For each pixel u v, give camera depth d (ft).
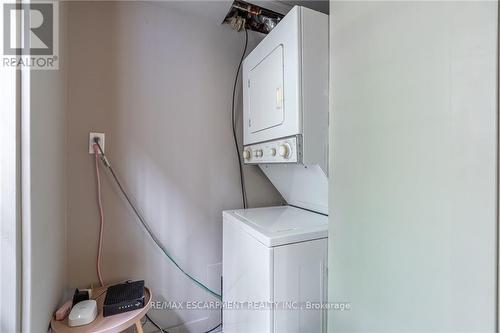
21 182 3.28
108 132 5.94
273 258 4.28
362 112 3.36
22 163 3.28
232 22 7.07
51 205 4.34
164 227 6.57
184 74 6.79
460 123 2.29
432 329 2.56
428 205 2.58
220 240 7.28
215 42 7.20
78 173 5.66
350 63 3.54
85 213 5.74
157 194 6.48
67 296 5.53
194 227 6.95
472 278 2.24
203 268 7.06
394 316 2.95
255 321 4.70
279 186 7.39
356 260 3.48
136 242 6.26
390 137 2.97
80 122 5.66
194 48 6.92
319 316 4.57
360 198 3.41
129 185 6.17
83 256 5.73
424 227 2.62
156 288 6.49
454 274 2.37
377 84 3.13
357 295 3.46
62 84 5.12
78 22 5.63
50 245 4.26
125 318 4.53
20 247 3.27
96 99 5.81
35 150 3.53
